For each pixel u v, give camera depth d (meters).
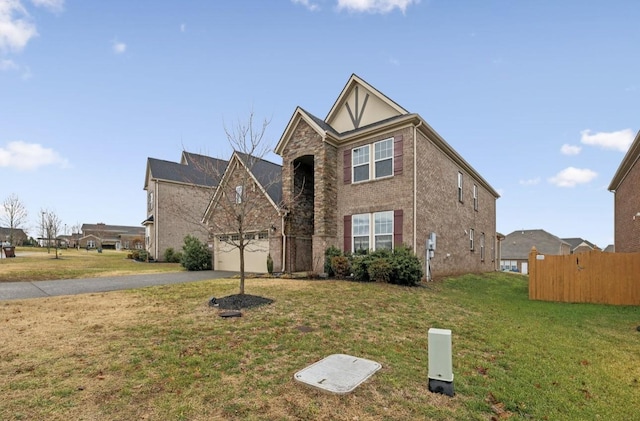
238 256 17.98
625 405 3.63
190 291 9.18
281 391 3.46
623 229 17.61
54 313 6.68
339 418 2.99
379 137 13.91
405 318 6.89
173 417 2.94
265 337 5.20
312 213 17.52
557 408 3.48
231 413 3.02
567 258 10.70
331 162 14.95
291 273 14.34
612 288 10.12
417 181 13.03
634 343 6.00
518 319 7.66
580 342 5.93
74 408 3.06
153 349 4.61
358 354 4.65
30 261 22.75
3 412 2.97
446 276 15.01
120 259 28.73
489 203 23.53
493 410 3.33
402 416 3.08
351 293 9.16
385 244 13.38
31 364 4.06
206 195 29.62
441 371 3.58
